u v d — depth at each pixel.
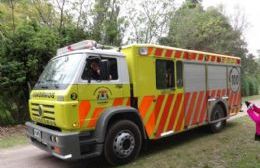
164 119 7.61
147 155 7.21
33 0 16.00
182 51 8.26
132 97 6.94
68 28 15.43
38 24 14.11
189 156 6.99
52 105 6.08
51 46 12.94
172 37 24.03
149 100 7.21
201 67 9.03
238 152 7.09
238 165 6.11
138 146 6.86
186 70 8.41
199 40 26.72
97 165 6.68
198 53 8.88
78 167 6.63
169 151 7.51
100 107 6.33
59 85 6.09
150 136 7.23
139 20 19.83
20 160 7.45
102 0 17.22
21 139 10.09
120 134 6.55
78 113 5.94
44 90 6.52
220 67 10.00
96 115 6.26
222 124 10.06
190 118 8.50
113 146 6.41
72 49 7.08
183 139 8.81
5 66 12.21
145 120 7.12
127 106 6.78
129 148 6.68
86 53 6.24
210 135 9.28
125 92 6.80
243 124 11.06
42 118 6.54
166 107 7.68
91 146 6.27
